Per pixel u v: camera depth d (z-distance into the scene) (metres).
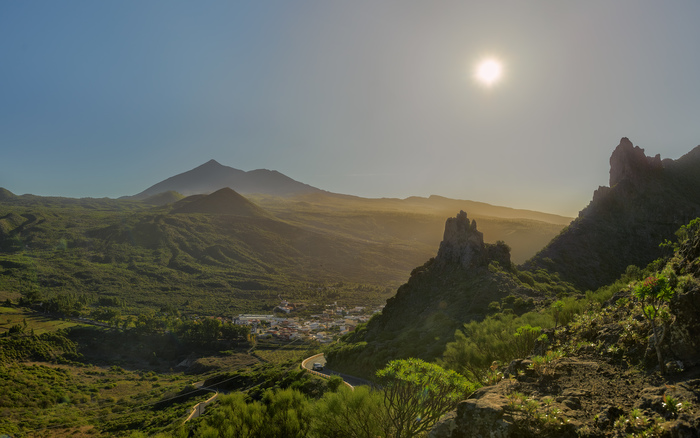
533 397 6.99
